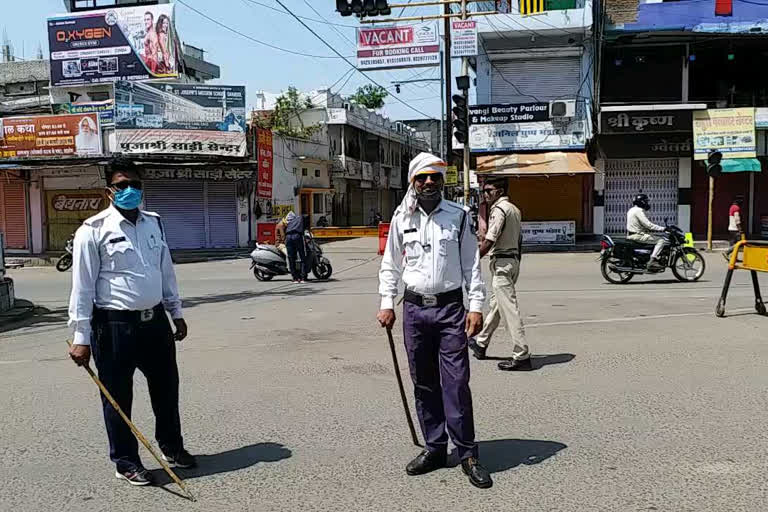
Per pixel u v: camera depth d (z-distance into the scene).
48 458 4.63
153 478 4.20
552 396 5.77
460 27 20.83
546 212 24.56
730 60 23.88
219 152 25.12
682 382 6.07
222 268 20.19
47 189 26.02
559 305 10.80
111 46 27.05
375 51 22.39
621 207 24.27
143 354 4.19
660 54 23.70
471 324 4.14
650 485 3.96
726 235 24.25
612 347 7.55
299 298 12.51
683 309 10.09
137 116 24.41
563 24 23.11
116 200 4.06
